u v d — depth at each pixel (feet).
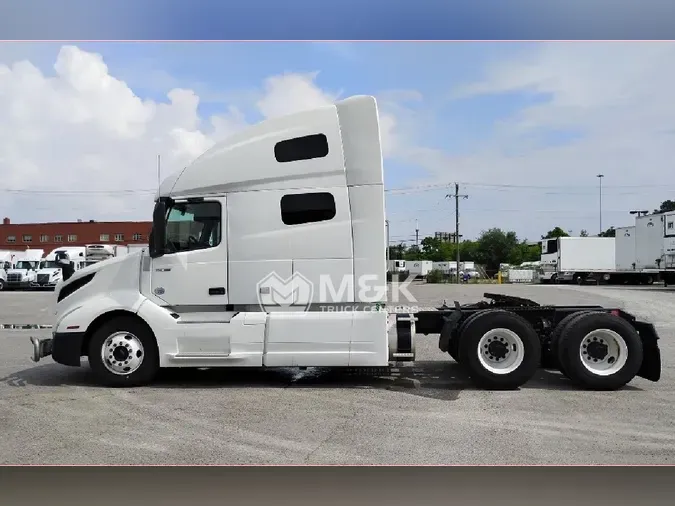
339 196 25.23
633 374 25.03
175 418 20.85
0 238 205.26
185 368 30.76
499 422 20.24
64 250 142.41
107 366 25.90
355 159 25.23
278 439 18.42
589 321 25.25
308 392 25.08
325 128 25.41
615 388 25.21
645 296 89.97
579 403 22.94
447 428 19.56
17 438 18.54
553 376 28.55
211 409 22.11
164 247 25.52
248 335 25.21
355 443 17.99
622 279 146.20
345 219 25.20
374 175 25.18
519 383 25.12
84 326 25.58
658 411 21.71
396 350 25.94
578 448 17.49
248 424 20.07
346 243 25.20
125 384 25.93
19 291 128.36
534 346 25.18
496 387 25.32
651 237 116.78
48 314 67.36
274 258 25.35
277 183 25.45
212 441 18.22
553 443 17.97
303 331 25.12
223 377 28.32
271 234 25.36
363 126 25.26
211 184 25.70
